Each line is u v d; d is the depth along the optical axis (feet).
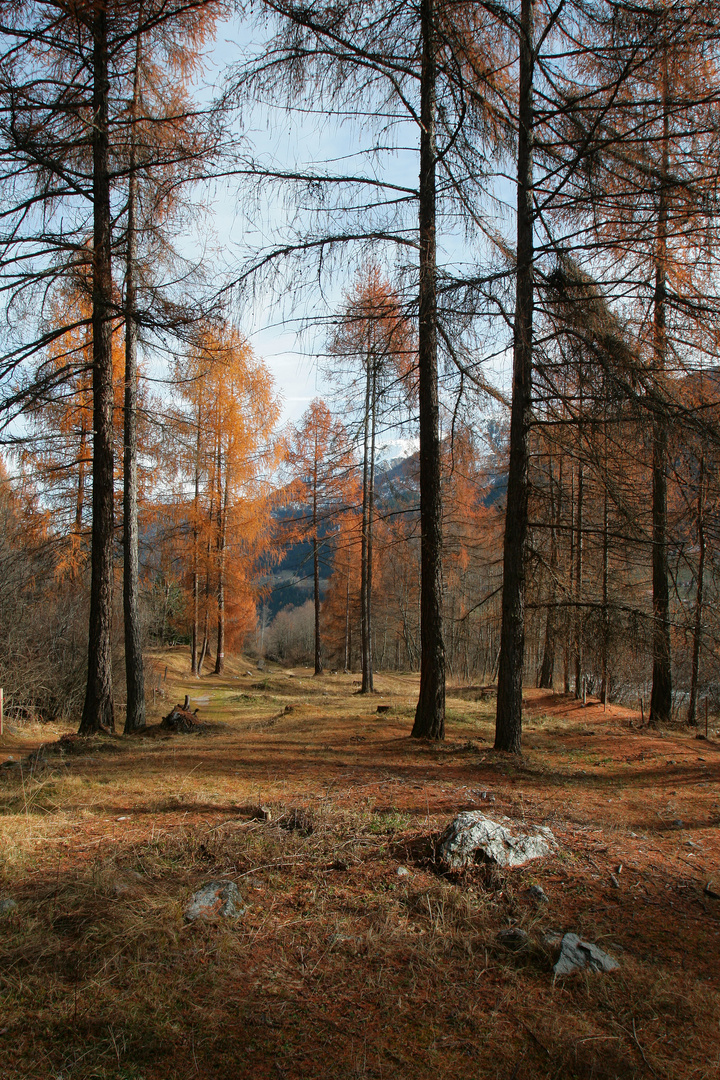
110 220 29.12
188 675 72.28
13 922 9.20
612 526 26.25
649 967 8.47
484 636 68.18
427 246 23.48
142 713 32.55
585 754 25.23
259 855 11.87
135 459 34.09
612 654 23.15
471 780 18.81
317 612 88.53
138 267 29.58
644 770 21.61
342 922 9.52
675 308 21.68
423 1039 7.03
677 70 20.29
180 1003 7.58
